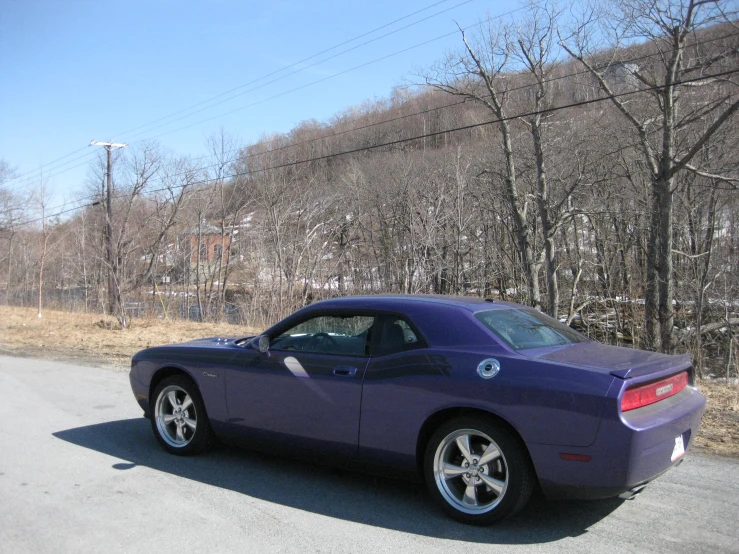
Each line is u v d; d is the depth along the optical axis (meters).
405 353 4.39
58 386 9.33
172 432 5.82
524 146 26.03
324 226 28.23
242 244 33.25
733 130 18.12
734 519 4.16
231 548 3.72
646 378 3.78
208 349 5.50
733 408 7.27
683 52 16.58
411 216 24.12
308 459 4.90
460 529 4.01
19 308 30.47
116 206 31.45
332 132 41.81
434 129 36.78
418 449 4.27
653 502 4.46
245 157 34.94
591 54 18.70
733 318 16.98
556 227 22.17
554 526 4.05
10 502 4.48
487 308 4.67
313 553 3.65
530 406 3.80
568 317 21.77
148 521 4.14
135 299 27.16
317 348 4.94
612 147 20.62
